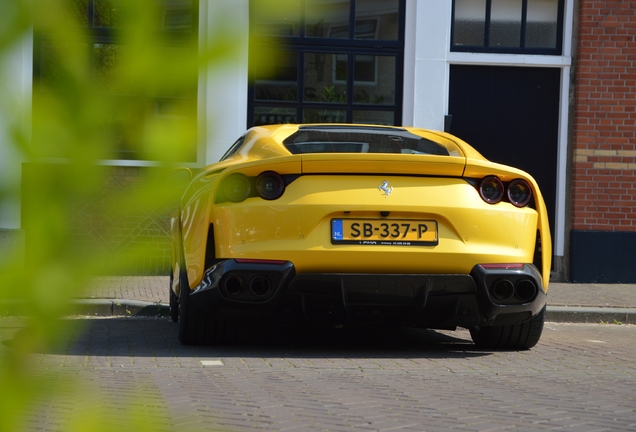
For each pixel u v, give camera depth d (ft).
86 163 3.30
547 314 49.34
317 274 29.12
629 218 66.18
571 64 66.95
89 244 3.49
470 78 67.82
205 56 3.35
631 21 66.08
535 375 28.30
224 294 29.30
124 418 4.19
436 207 29.60
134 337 36.58
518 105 67.67
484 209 30.25
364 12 67.87
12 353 3.50
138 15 3.31
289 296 29.43
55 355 4.68
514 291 30.42
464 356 32.53
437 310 30.53
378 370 28.40
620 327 48.19
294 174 29.58
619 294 58.44
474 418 20.53
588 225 66.13
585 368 30.42
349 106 67.87
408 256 29.35
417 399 23.08
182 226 33.14
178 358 30.19
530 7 67.51
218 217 29.68
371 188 29.48
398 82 68.03
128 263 3.64
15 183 3.21
